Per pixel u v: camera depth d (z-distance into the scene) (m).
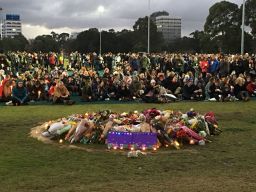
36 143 13.41
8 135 14.70
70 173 9.94
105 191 8.37
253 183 9.01
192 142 13.44
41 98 25.81
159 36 104.38
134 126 13.51
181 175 9.88
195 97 26.62
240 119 18.98
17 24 126.75
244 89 26.98
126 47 96.12
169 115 14.43
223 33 78.44
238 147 13.17
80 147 12.88
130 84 26.58
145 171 10.22
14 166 10.56
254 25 74.69
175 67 35.94
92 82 26.56
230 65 32.62
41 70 32.69
